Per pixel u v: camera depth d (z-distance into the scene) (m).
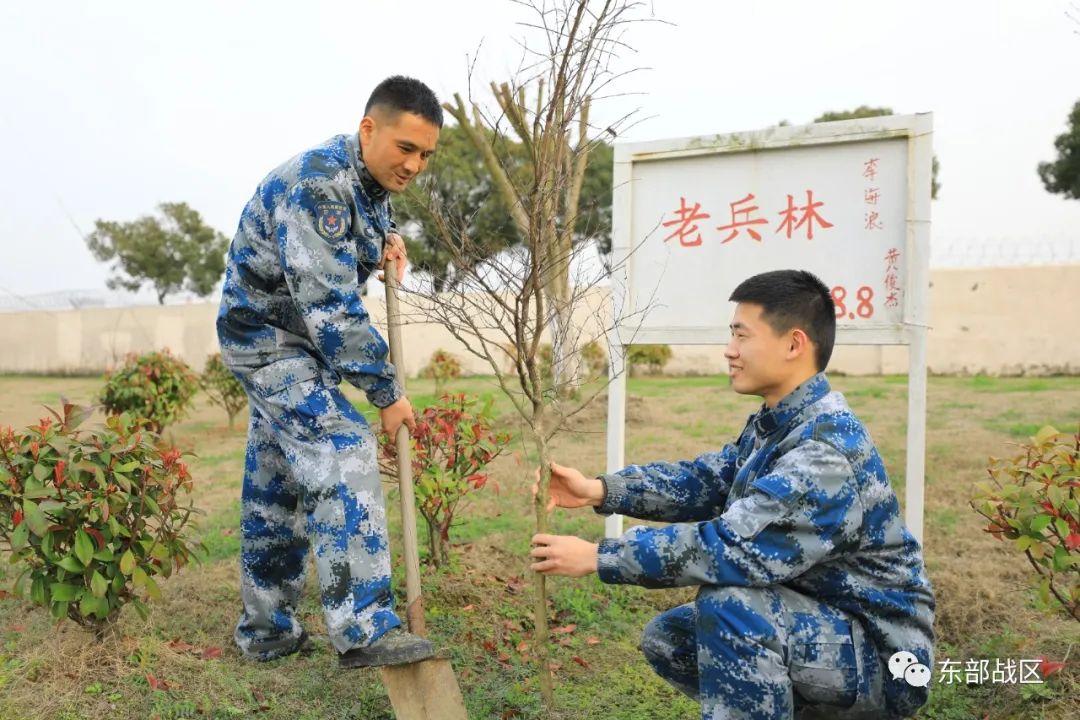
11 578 3.76
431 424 3.69
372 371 2.38
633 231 3.74
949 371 15.16
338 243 2.37
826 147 3.43
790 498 1.83
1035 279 14.64
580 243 2.59
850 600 1.94
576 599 3.50
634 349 15.62
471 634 3.13
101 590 2.66
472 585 3.58
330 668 2.82
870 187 3.37
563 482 2.35
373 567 2.38
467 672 2.84
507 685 2.76
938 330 15.22
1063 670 2.63
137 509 2.81
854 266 3.40
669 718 2.56
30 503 2.56
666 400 10.46
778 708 1.85
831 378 14.64
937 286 15.20
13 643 2.91
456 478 3.69
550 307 2.66
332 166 2.40
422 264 2.51
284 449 2.51
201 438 8.55
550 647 3.08
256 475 2.71
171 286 21.56
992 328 14.91
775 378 2.03
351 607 2.33
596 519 4.79
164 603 3.37
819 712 1.99
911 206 3.30
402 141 2.41
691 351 17.00
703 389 12.05
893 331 3.33
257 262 2.49
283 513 2.75
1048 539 2.54
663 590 3.63
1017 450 6.34
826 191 3.44
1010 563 3.77
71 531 2.70
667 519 2.37
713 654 1.89
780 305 2.00
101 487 2.68
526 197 2.30
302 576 2.88
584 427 7.93
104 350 19.81
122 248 20.55
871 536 1.92
